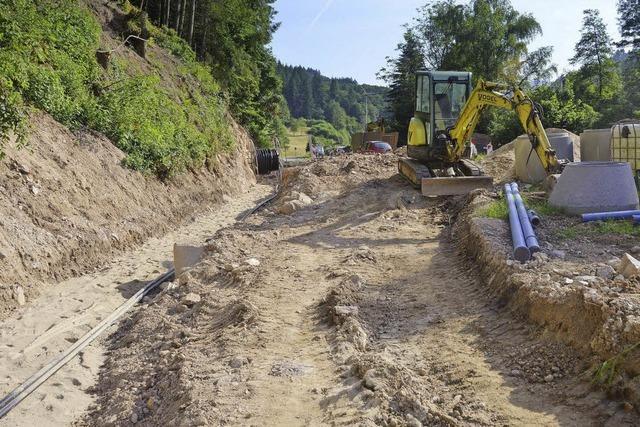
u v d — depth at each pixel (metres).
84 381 6.56
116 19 23.12
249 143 33.88
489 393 5.10
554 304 5.82
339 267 9.34
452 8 52.34
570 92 40.72
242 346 6.55
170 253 12.50
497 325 6.41
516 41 51.59
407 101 54.84
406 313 7.27
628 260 6.65
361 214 14.12
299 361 6.14
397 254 10.07
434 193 14.45
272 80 48.62
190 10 34.47
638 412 4.34
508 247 8.12
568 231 8.62
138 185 14.90
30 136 11.76
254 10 41.53
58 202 11.08
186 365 6.19
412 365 5.83
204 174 20.95
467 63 52.03
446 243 10.61
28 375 6.60
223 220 17.61
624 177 9.71
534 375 5.24
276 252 10.79
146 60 22.55
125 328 8.09
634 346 4.64
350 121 162.25
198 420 4.99
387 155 21.94
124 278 10.38
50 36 14.41
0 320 7.91
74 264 10.31
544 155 11.68
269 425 4.95
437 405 5.04
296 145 91.88
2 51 12.06
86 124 14.57
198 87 26.98
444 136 15.31
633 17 50.75
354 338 6.45
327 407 5.15
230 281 9.15
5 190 10.05
